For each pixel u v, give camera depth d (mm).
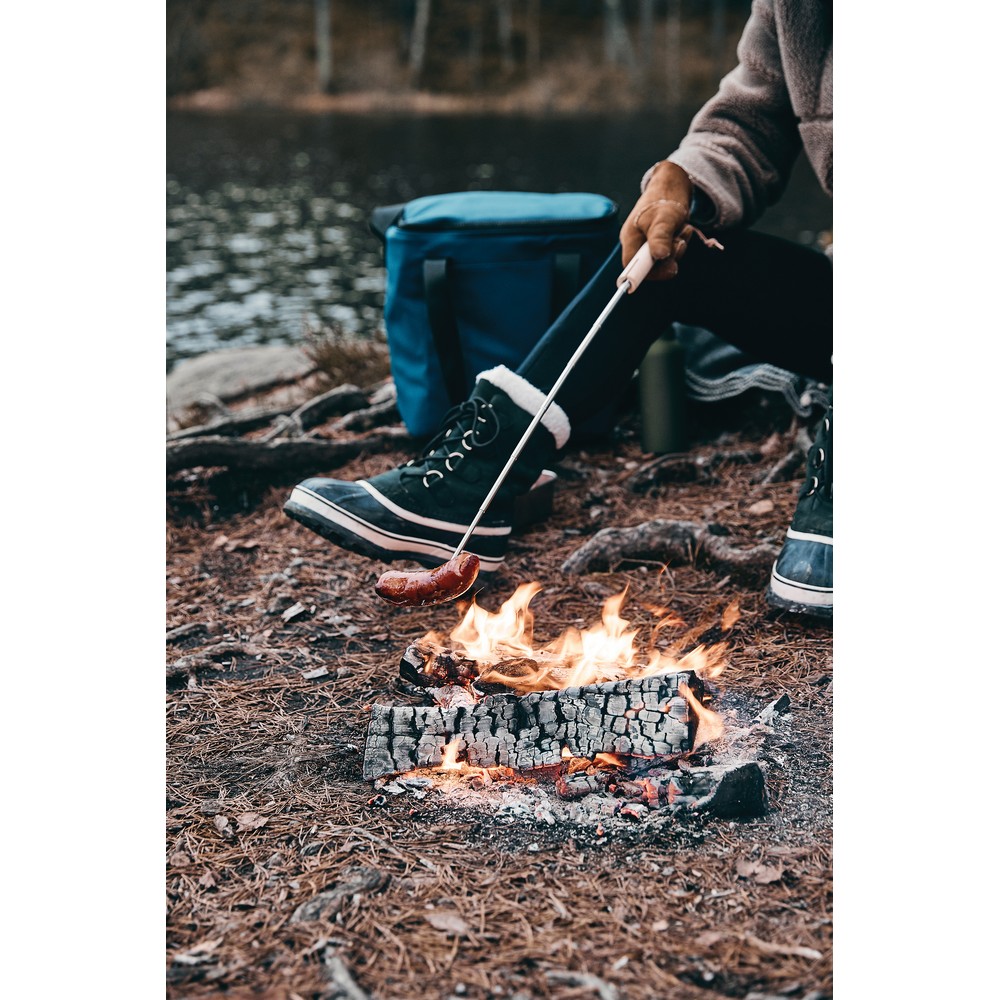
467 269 2961
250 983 1354
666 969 1354
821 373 2520
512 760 1738
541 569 2549
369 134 16625
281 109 21078
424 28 21906
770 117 2338
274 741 1924
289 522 2898
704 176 2260
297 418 3486
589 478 2977
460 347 2988
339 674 2150
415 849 1595
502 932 1425
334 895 1496
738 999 1301
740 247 2316
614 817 1638
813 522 2201
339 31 23125
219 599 2523
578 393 2172
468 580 1889
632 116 19297
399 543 2150
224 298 6746
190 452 3004
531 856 1570
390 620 2385
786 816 1642
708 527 2547
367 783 1772
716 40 22719
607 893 1490
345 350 4215
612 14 22266
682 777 1659
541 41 23016
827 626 2213
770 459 2980
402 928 1439
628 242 2162
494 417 2141
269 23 23250
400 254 2992
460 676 2029
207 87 21906
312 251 8344
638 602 2371
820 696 1966
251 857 1604
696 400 3172
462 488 2152
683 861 1549
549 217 2971
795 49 2223
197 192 11352
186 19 22125
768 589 2246
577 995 1312
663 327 2275
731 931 1416
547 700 1749
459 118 19297
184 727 1979
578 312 2186
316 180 12039
